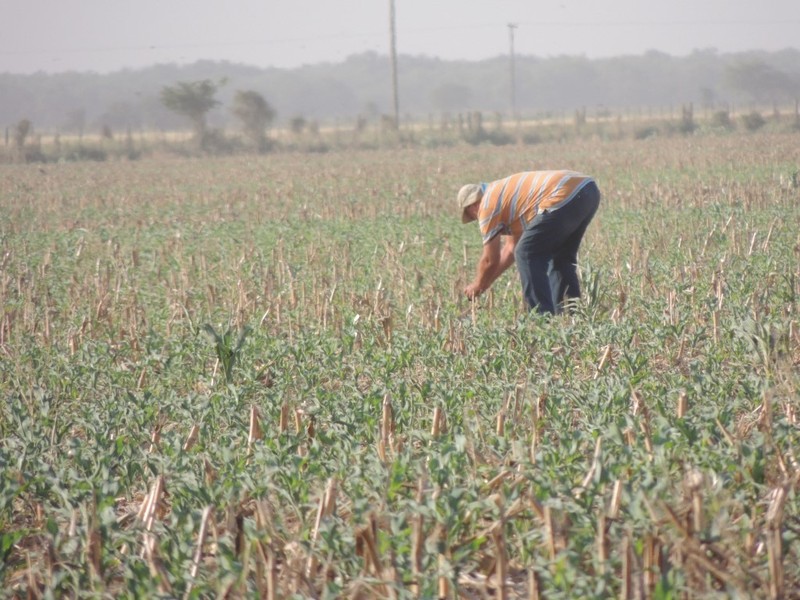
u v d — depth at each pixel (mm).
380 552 13500
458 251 46625
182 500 16172
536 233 31234
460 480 16062
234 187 102812
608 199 71188
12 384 25984
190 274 42875
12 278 42656
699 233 47938
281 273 41469
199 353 27875
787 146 129500
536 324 28312
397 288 37250
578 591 12141
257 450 17344
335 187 94562
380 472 15570
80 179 127562
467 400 21250
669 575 12023
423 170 116375
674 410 19797
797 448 16625
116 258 48656
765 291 31516
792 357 25359
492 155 150125
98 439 19094
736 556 12961
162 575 13172
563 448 16359
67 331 32031
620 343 25734
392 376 25281
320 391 22125
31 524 17688
